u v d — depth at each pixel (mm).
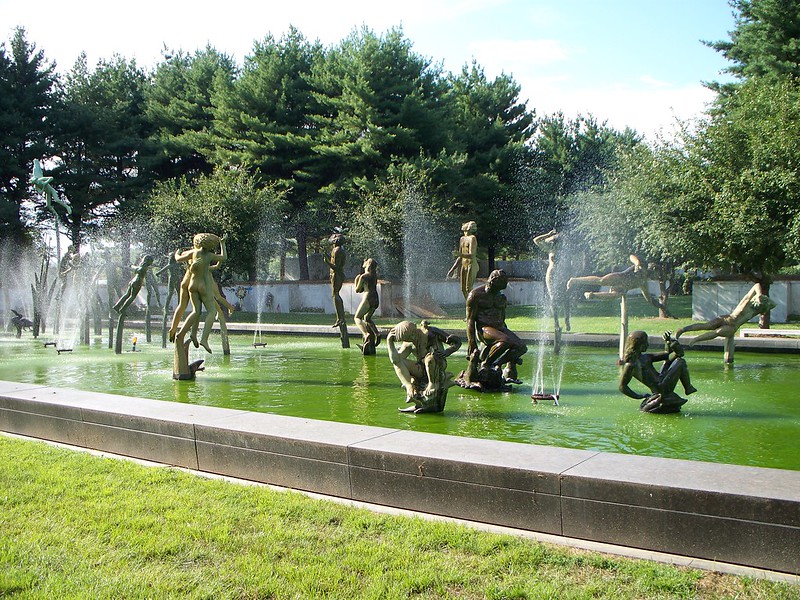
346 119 35250
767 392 9805
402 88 35469
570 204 39750
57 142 38812
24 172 36500
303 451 5602
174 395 10305
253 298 37125
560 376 11531
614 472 4551
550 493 4598
